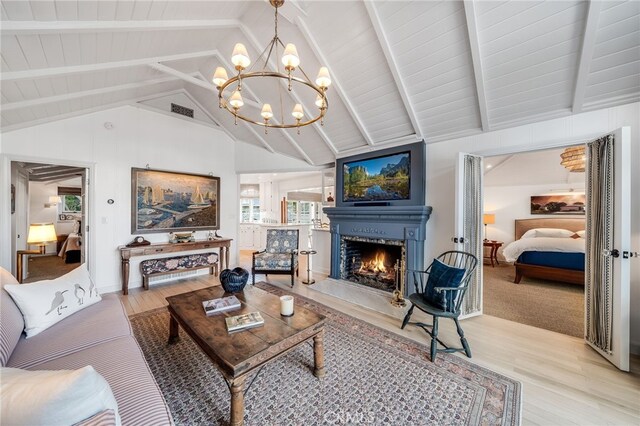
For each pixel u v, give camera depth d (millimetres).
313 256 5156
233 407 1355
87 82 2840
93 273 3713
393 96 3107
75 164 3574
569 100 2406
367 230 3945
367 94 3205
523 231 6180
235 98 2297
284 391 1699
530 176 5883
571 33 2031
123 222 3980
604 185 2146
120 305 2150
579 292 3869
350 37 2666
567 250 4176
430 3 2189
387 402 1615
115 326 1764
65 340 1550
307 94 3547
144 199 4156
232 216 5398
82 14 1877
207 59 3611
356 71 2982
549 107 2523
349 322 2773
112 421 790
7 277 1843
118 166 3936
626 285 1956
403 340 2387
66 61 2336
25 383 727
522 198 6254
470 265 2652
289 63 1824
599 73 2150
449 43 2398
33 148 3291
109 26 2088
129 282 4008
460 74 2602
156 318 2822
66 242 6184
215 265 4562
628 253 1944
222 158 5234
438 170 3387
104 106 3691
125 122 4004
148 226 4199
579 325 2736
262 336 1614
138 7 2035
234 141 5445
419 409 1562
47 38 1960
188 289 3938
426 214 3338
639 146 2168
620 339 1962
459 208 2850
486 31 2215
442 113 3043
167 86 4027
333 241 4461
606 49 2023
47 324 1686
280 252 4617
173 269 4102
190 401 1604
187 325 1782
